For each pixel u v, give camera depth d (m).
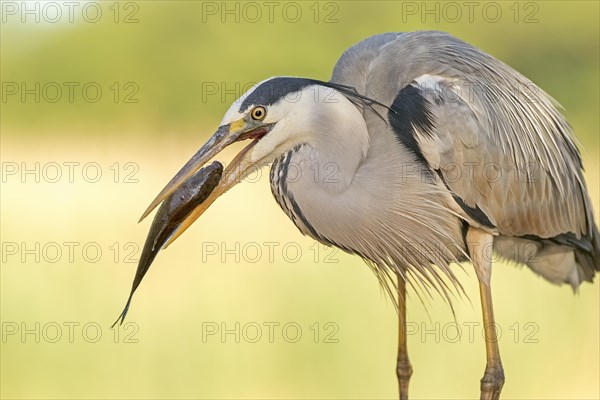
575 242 9.09
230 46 27.69
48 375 10.21
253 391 9.92
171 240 7.39
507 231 8.54
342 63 8.59
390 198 7.82
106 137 25.52
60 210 17.06
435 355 10.72
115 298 12.02
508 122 8.38
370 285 12.55
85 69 27.17
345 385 10.17
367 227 7.82
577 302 11.97
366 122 8.00
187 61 26.86
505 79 8.62
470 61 8.38
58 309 11.60
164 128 26.27
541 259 9.27
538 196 8.62
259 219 16.48
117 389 9.90
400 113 7.94
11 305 11.66
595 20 28.02
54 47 28.17
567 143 9.11
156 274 13.06
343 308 11.75
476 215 8.20
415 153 7.94
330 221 7.71
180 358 10.62
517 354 10.66
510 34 28.36
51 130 26.39
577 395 9.92
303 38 27.73
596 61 28.12
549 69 27.78
